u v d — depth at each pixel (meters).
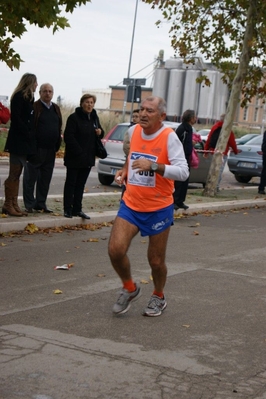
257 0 16.88
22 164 11.37
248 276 8.81
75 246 10.16
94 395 4.76
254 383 5.15
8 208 11.46
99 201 14.49
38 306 6.93
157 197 6.50
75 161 11.48
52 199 13.98
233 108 17.50
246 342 6.13
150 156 6.44
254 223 13.96
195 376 5.21
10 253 9.38
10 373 5.05
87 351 5.61
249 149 23.03
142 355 5.60
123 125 19.38
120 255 6.49
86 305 7.05
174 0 17.81
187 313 6.96
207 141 18.70
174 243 11.00
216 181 17.52
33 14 11.16
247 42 17.23
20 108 11.16
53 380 4.97
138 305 7.19
